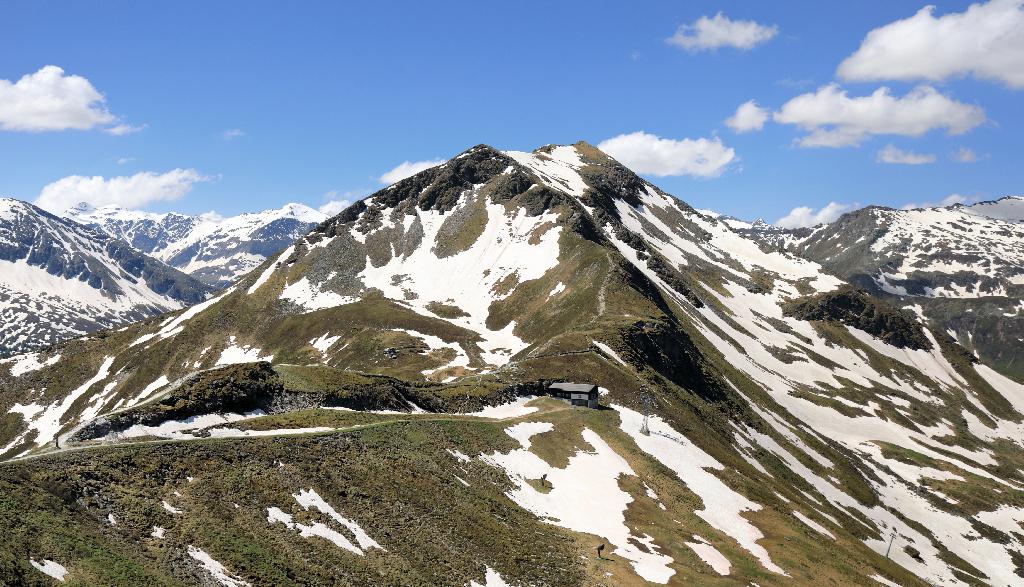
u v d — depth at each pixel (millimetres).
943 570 118938
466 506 63219
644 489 84438
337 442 65375
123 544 38719
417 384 106875
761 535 81000
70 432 58062
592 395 111938
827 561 77312
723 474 99750
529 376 121438
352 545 48906
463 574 51000
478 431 85000
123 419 62031
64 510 39375
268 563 42062
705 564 66812
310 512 50781
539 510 71375
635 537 70125
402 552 50844
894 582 80938
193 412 69625
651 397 123062
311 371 91250
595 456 90812
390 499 58531
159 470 48781
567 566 58969
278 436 64250
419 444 73062
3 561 31656
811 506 114312
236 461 54188
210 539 42312
